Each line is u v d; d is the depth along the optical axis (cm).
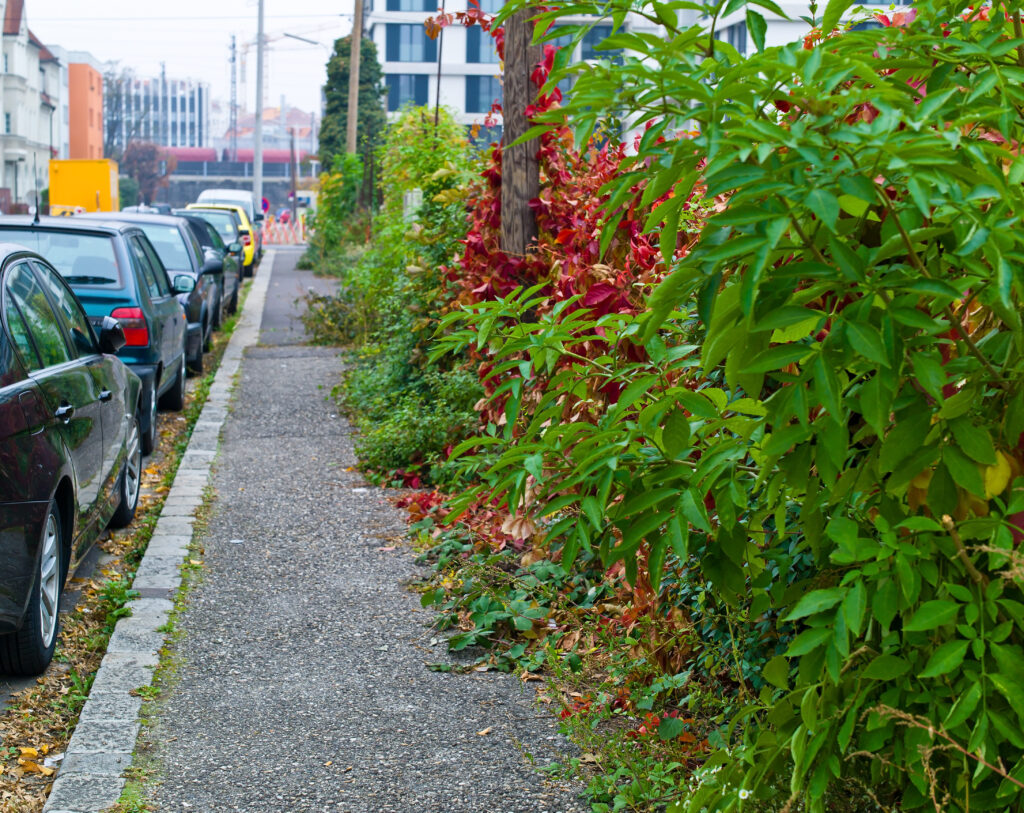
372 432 941
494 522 650
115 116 11675
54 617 503
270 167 12006
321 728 436
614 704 444
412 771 400
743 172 205
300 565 646
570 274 571
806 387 230
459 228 988
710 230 229
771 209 209
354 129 3353
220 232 2822
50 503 479
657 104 248
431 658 511
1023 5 243
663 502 277
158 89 19100
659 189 244
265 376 1366
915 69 252
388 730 435
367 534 712
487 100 6147
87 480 572
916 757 234
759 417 270
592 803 372
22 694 470
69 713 454
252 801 376
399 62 6097
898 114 199
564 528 298
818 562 277
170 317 1073
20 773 396
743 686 364
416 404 925
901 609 233
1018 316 221
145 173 11069
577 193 741
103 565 653
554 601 550
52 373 532
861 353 209
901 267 228
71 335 619
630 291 508
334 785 389
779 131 201
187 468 885
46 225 970
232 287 2038
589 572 568
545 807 374
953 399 229
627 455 285
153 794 379
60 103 8725
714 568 287
